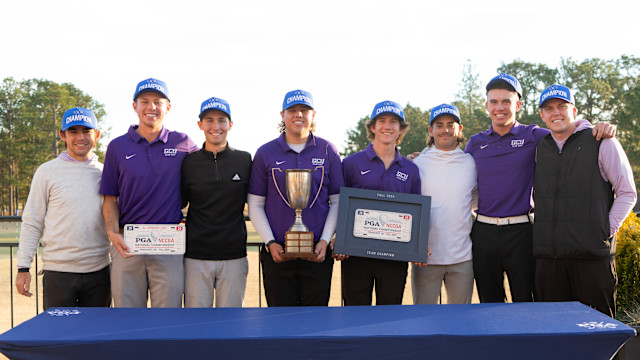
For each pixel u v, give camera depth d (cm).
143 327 220
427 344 204
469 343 204
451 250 350
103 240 333
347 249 311
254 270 1100
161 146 334
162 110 338
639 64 5697
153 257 325
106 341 199
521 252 341
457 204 352
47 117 6762
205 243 326
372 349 203
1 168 6481
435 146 369
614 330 209
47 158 6506
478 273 351
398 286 335
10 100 6750
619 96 5500
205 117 329
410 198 317
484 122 5609
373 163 349
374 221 315
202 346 200
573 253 314
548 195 325
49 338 202
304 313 245
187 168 331
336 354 203
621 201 314
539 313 241
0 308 795
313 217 336
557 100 325
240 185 332
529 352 206
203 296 328
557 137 333
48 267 321
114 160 328
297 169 302
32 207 324
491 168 353
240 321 230
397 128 349
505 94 352
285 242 312
